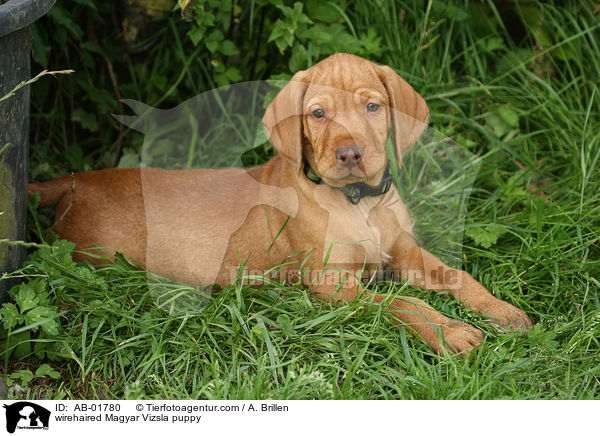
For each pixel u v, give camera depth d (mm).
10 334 2371
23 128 2535
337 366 2383
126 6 4074
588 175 3547
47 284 2600
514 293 2955
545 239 3223
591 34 4090
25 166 2580
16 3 2375
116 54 4133
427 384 2258
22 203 2572
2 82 2352
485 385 2213
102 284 2643
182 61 4074
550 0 4344
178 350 2510
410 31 4141
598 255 3172
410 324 2590
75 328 2578
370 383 2346
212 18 3600
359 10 4000
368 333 2555
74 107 4117
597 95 4027
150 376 2406
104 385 2391
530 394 2293
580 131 3836
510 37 4379
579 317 2715
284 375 2434
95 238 3023
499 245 3287
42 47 3355
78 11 3951
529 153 3863
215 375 2312
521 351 2500
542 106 3914
